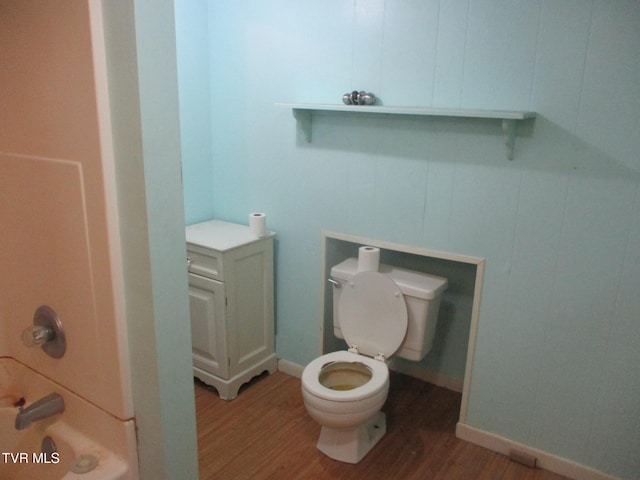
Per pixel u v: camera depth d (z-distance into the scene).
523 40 1.81
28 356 1.39
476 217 2.04
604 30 1.66
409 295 2.17
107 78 0.98
